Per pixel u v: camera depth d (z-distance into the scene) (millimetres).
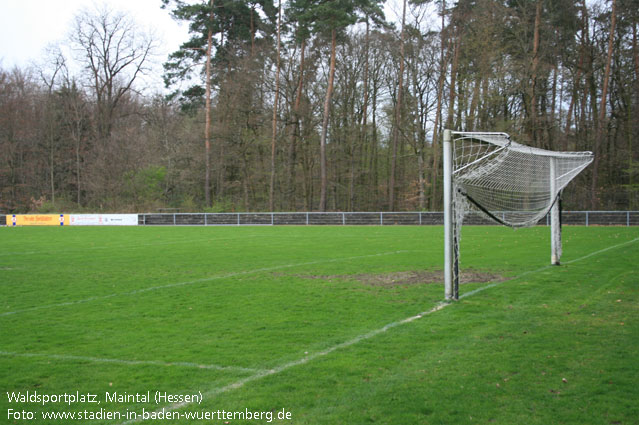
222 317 8773
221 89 43625
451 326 7805
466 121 38375
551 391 5160
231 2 41125
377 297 10320
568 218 32844
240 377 5742
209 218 40969
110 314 9164
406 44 40594
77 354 6754
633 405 4781
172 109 51156
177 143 49281
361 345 6898
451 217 9922
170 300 10391
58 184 52688
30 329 8133
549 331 7383
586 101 39594
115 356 6637
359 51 45000
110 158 48469
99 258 17891
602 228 29484
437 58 40062
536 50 34750
